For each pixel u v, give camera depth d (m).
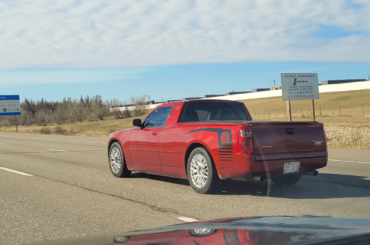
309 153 6.59
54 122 82.25
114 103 78.56
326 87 100.31
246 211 5.47
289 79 25.81
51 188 7.73
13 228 4.85
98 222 5.06
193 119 7.57
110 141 9.35
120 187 7.71
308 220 1.78
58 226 4.90
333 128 27.75
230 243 1.31
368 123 34.06
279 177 7.18
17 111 55.78
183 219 5.14
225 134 6.25
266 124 6.21
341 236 1.33
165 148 7.44
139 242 1.48
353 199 6.15
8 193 7.25
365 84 91.56
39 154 15.84
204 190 6.68
